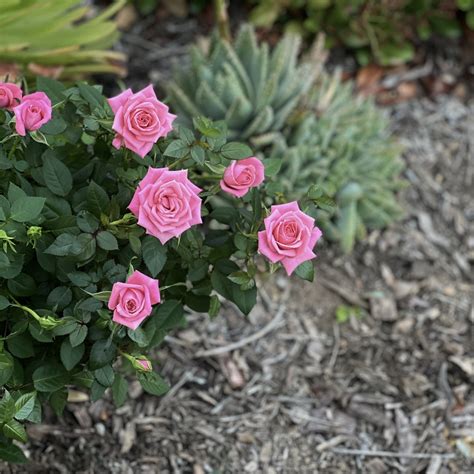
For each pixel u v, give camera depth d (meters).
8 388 1.06
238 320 1.33
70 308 1.04
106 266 1.04
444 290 1.39
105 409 1.24
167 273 1.09
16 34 1.31
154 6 1.60
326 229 1.38
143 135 1.02
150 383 1.05
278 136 1.35
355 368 1.32
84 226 1.03
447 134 1.55
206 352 1.30
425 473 1.25
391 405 1.29
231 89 1.34
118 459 1.22
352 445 1.26
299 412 1.28
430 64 1.64
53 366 1.06
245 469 1.23
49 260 1.05
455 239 1.45
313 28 1.56
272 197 1.11
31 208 1.01
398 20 1.58
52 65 1.33
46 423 1.22
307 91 1.41
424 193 1.48
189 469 1.22
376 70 1.61
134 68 1.52
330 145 1.39
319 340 1.33
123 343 1.07
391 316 1.36
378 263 1.41
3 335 1.07
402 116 1.57
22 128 1.02
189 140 1.05
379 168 1.41
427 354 1.33
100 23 1.35
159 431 1.24
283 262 1.02
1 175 1.06
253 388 1.29
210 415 1.26
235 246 1.07
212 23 1.61
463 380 1.32
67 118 1.08
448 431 1.28
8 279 1.05
